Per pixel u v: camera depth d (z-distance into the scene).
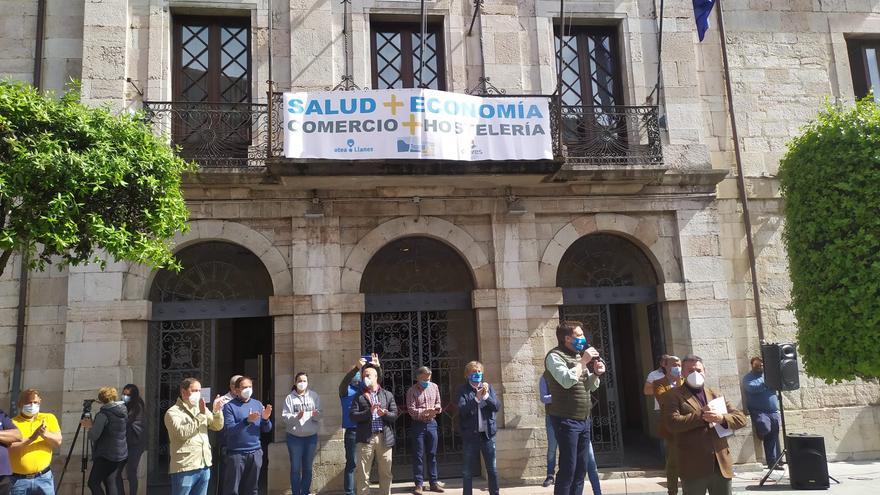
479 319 9.71
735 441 9.70
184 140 9.73
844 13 11.59
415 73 10.51
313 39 10.02
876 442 10.31
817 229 8.59
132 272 9.20
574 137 10.42
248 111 9.50
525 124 9.29
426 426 8.59
